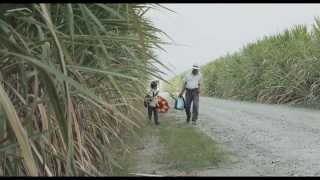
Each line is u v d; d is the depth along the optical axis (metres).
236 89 28.72
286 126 11.48
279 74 21.11
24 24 2.81
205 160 6.80
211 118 14.87
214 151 7.51
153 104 12.53
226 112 17.34
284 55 21.17
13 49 2.06
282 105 20.06
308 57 18.52
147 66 4.16
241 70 27.72
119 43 3.74
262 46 24.89
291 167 6.50
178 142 8.66
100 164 4.55
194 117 13.04
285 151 7.83
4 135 2.30
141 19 4.02
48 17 1.99
